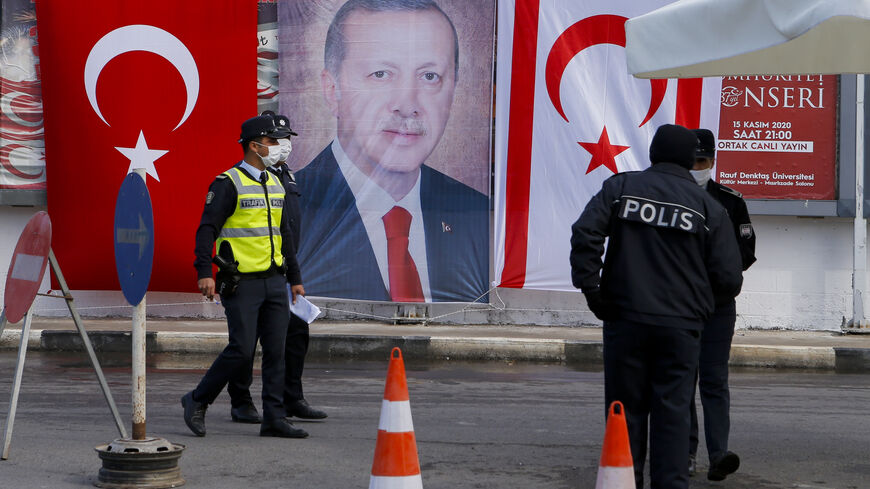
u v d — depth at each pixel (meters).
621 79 27.66
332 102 28.00
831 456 14.55
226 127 27.89
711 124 27.58
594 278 10.41
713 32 12.21
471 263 27.98
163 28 27.80
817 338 27.09
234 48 27.81
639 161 27.70
